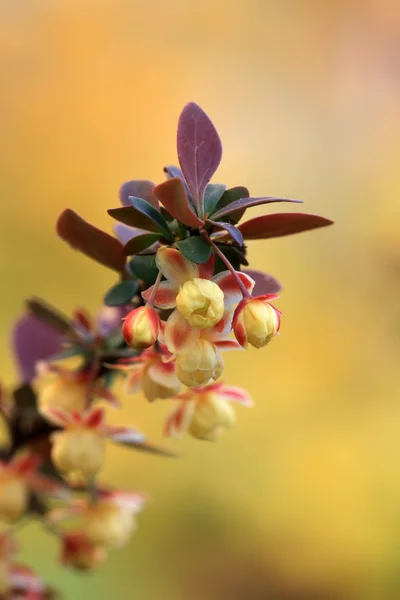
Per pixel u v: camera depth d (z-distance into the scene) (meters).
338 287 0.92
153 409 0.81
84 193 0.90
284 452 0.85
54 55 0.94
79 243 0.33
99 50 0.95
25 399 0.36
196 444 0.83
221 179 0.95
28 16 0.93
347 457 0.84
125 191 0.32
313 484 0.83
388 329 0.89
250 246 0.90
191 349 0.31
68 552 0.37
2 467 0.35
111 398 0.34
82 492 0.36
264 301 0.31
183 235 0.31
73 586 0.71
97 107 0.93
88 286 0.85
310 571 0.81
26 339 0.37
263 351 0.88
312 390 0.88
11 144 0.90
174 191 0.30
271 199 0.31
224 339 0.32
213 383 0.34
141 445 0.34
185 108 0.31
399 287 0.90
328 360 0.89
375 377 0.88
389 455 0.84
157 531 0.79
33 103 0.91
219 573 0.79
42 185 0.89
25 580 0.37
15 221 0.87
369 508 0.82
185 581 0.78
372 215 0.94
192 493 0.81
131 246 0.32
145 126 0.95
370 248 0.92
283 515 0.82
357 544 0.81
